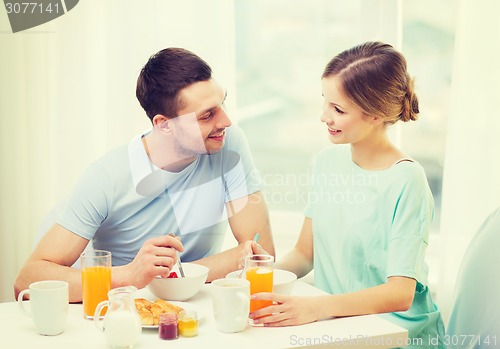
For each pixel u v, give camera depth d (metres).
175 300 1.38
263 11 2.23
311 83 2.22
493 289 1.58
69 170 2.16
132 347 1.12
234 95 2.11
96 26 2.12
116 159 1.63
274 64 2.25
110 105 2.14
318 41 2.20
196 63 1.56
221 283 1.24
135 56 2.12
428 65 2.09
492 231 1.62
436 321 1.61
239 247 1.59
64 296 1.20
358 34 2.14
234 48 2.10
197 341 1.16
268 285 1.30
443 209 1.96
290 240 2.26
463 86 1.91
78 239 1.55
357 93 1.52
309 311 1.27
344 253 1.64
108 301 1.17
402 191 1.54
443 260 1.95
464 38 1.90
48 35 2.12
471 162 1.91
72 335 1.19
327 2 2.17
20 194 2.15
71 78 2.13
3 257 2.16
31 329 1.22
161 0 2.10
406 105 1.59
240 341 1.16
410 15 2.08
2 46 2.10
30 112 2.13
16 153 2.13
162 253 1.36
